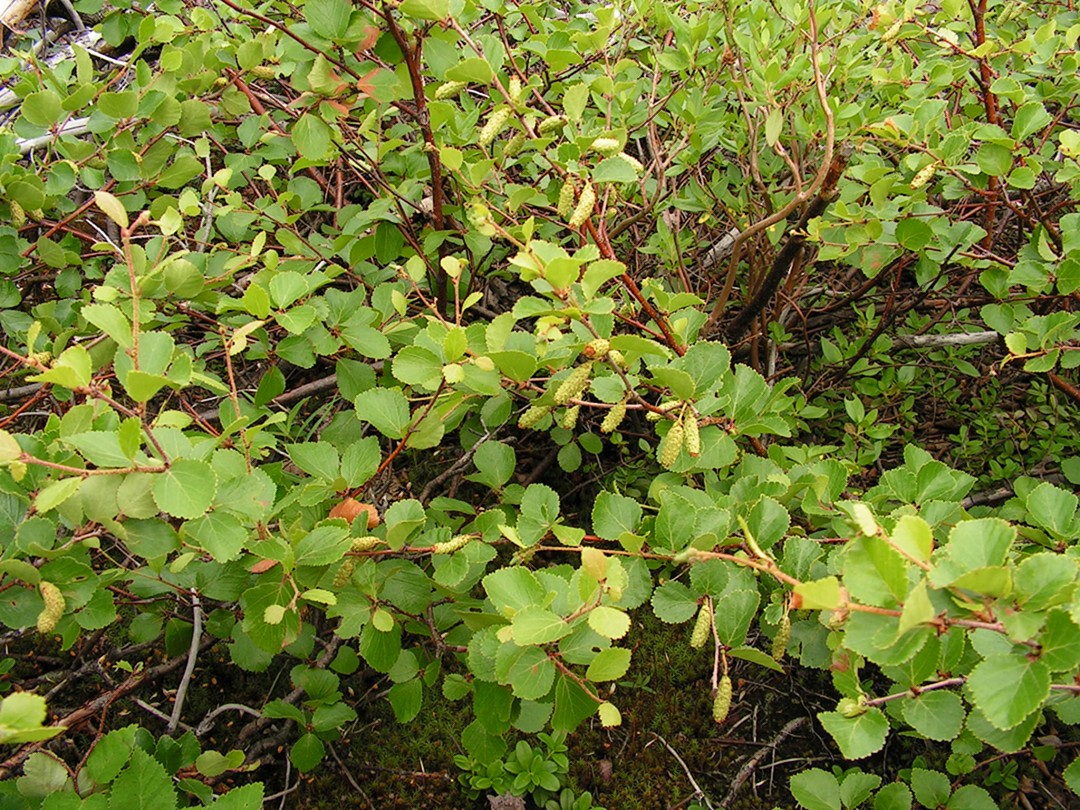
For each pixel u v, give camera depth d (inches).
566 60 17.8
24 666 20.3
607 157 16.5
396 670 15.7
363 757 20.2
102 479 12.1
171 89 18.5
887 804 14.8
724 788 20.0
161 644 20.7
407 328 18.1
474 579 16.5
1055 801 18.5
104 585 15.4
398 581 15.5
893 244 19.0
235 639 17.1
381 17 17.1
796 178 21.3
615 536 14.8
